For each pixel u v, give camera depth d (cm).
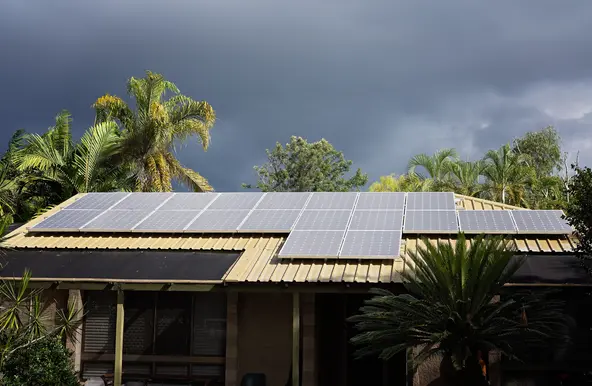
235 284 1645
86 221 1995
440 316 1394
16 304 1647
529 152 6209
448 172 5269
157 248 1853
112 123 3322
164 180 3512
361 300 1902
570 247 1712
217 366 1884
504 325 1381
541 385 1617
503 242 1452
